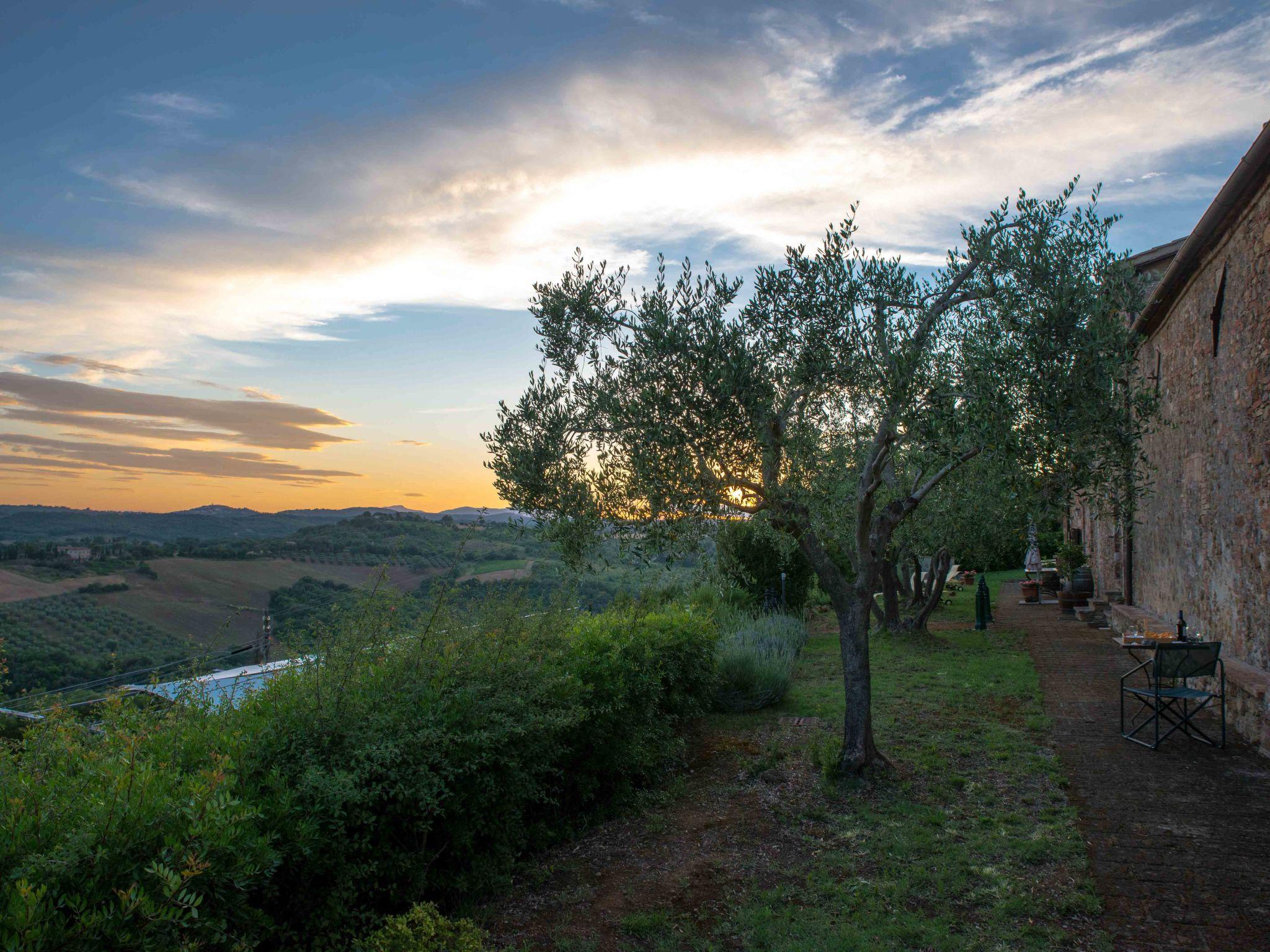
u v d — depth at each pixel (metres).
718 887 4.19
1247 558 7.39
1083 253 5.45
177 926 2.46
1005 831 4.82
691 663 7.51
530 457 5.69
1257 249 6.92
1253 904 3.77
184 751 3.36
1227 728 7.09
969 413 5.02
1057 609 17.62
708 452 5.16
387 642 4.36
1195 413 8.96
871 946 3.51
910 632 13.38
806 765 6.30
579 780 5.20
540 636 5.45
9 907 2.17
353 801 3.42
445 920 3.16
